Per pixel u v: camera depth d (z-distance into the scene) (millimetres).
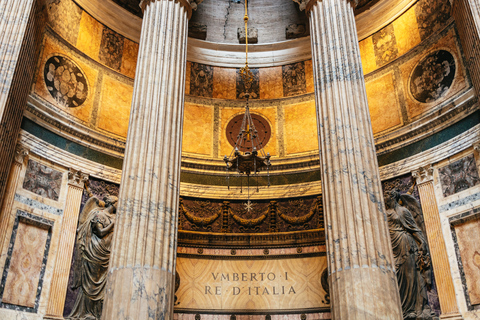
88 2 12258
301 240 12125
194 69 14164
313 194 12445
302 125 13477
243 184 13000
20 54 8828
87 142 11078
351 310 6367
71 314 9461
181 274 11805
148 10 9180
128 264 6742
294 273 11906
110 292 6660
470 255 9023
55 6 11047
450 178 9859
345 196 7102
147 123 7852
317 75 8523
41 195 9727
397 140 11188
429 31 11406
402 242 10047
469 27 9039
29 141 9719
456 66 10477
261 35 14914
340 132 7605
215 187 12867
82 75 11656
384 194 10969
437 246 9625
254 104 14062
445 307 9109
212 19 14984
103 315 6582
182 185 12617
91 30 12234
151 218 7117
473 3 8492
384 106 11953
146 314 6438
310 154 13031
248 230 12531
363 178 7215
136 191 7273
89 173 10820
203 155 13203
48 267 9445
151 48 8633
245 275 12047
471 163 9508
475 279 8820
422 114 11000
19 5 9125
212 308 11625
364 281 6453
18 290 8766
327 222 7281
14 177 9180
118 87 12445
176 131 8117
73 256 9906
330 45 8461
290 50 14477
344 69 8148
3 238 8688
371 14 12922
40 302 9109
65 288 9531
